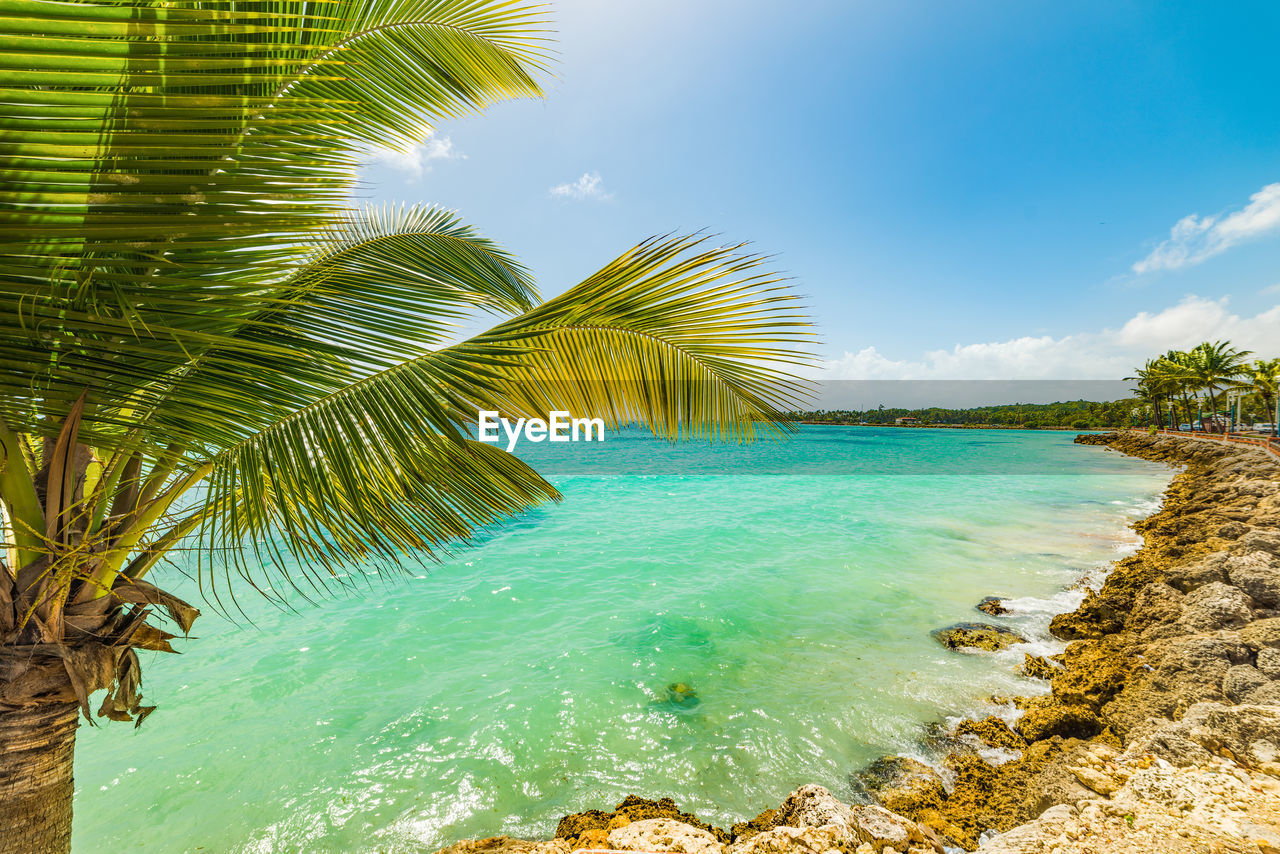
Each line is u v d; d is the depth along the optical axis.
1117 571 10.49
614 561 11.98
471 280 3.66
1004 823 4.07
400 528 1.83
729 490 24.02
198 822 4.32
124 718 2.07
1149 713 5.20
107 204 1.24
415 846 4.09
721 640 7.67
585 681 6.47
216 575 9.88
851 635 7.79
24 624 1.68
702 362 2.36
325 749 5.21
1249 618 6.73
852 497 21.70
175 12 1.25
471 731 5.46
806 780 4.68
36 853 1.84
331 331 1.87
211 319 1.56
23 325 1.32
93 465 1.99
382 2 2.59
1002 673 6.52
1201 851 2.95
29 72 1.15
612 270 2.16
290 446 1.69
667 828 3.63
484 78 3.21
